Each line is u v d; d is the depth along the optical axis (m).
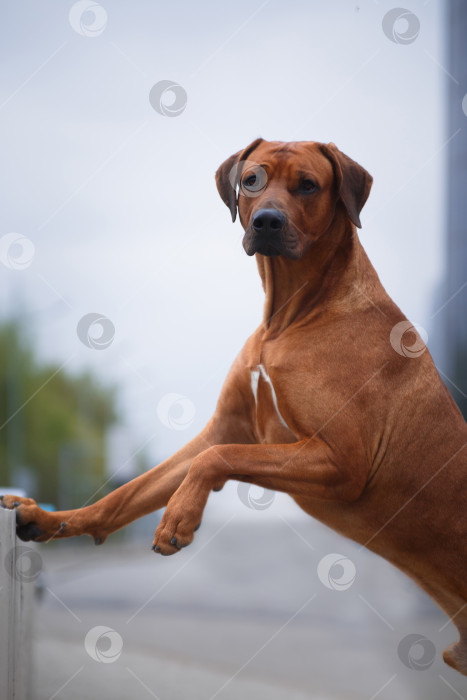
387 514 3.16
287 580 10.52
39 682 4.57
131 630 7.37
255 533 14.94
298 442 2.97
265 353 3.18
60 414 16.09
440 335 8.80
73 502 16.17
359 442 3.01
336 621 7.75
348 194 3.14
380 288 3.27
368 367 3.08
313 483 2.94
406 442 3.11
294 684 4.94
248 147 3.28
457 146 9.18
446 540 3.14
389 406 3.10
